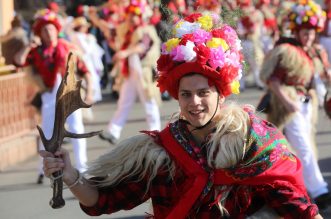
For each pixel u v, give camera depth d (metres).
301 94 7.92
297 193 3.73
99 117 15.68
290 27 7.97
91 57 16.22
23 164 11.27
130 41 11.96
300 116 7.94
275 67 7.84
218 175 3.71
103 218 8.13
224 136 3.71
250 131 3.73
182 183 3.77
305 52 7.91
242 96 17.42
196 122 3.73
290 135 7.99
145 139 3.85
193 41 3.73
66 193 9.25
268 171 3.71
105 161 3.88
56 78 9.08
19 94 11.68
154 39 12.02
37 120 12.01
